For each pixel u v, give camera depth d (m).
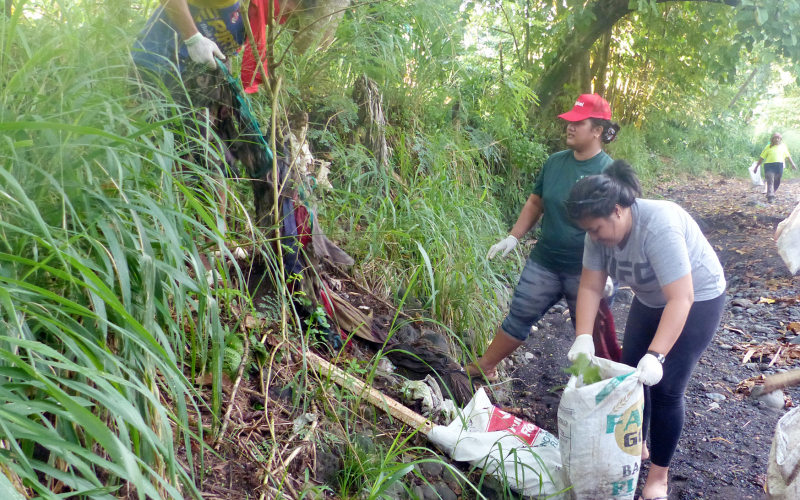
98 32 2.02
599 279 2.83
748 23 9.78
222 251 1.89
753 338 5.06
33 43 1.96
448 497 2.60
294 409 2.59
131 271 1.76
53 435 1.18
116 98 2.01
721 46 11.84
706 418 3.77
